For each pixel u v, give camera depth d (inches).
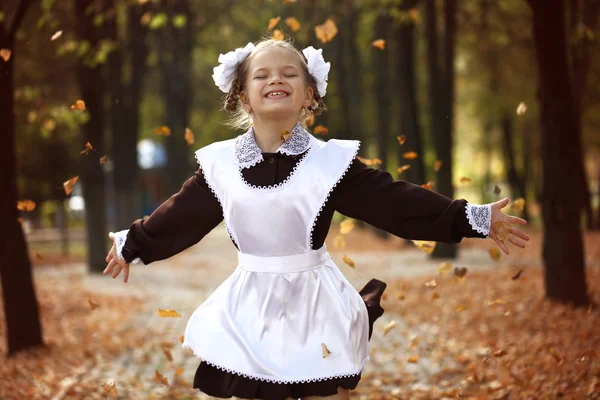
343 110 981.2
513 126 1258.0
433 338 342.0
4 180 301.4
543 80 366.6
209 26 1024.9
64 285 599.2
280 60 127.3
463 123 1489.9
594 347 275.3
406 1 521.7
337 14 892.0
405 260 753.6
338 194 125.0
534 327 333.7
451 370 271.6
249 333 124.3
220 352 123.8
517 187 1213.1
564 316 346.9
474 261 714.8
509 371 254.8
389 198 123.1
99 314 438.0
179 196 130.9
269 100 125.6
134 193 789.9
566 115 366.9
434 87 697.0
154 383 268.1
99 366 296.4
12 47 289.3
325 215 125.7
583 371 240.4
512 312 374.0
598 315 346.3
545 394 224.2
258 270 127.3
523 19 795.4
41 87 510.0
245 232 126.3
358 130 1050.7
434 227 121.8
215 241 1215.6
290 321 124.1
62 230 927.7
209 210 129.4
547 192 377.7
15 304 314.5
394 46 967.6
